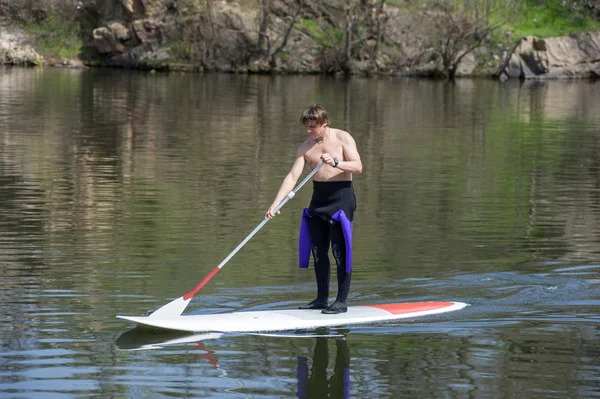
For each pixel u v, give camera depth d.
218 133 52.84
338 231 18.16
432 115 67.62
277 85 102.94
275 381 14.48
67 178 35.62
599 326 17.52
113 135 50.94
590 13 145.00
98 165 39.28
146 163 40.12
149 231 26.00
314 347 16.19
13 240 24.48
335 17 137.88
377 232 26.41
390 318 17.94
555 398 13.73
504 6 141.50
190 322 17.12
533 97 89.81
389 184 35.53
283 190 18.11
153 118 61.41
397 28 132.00
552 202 32.00
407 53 130.88
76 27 146.88
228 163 40.47
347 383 14.35
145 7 139.62
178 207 29.83
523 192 34.16
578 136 54.56
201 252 23.47
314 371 14.92
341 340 16.61
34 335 16.52
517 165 41.59
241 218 28.12
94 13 147.25
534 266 22.27
